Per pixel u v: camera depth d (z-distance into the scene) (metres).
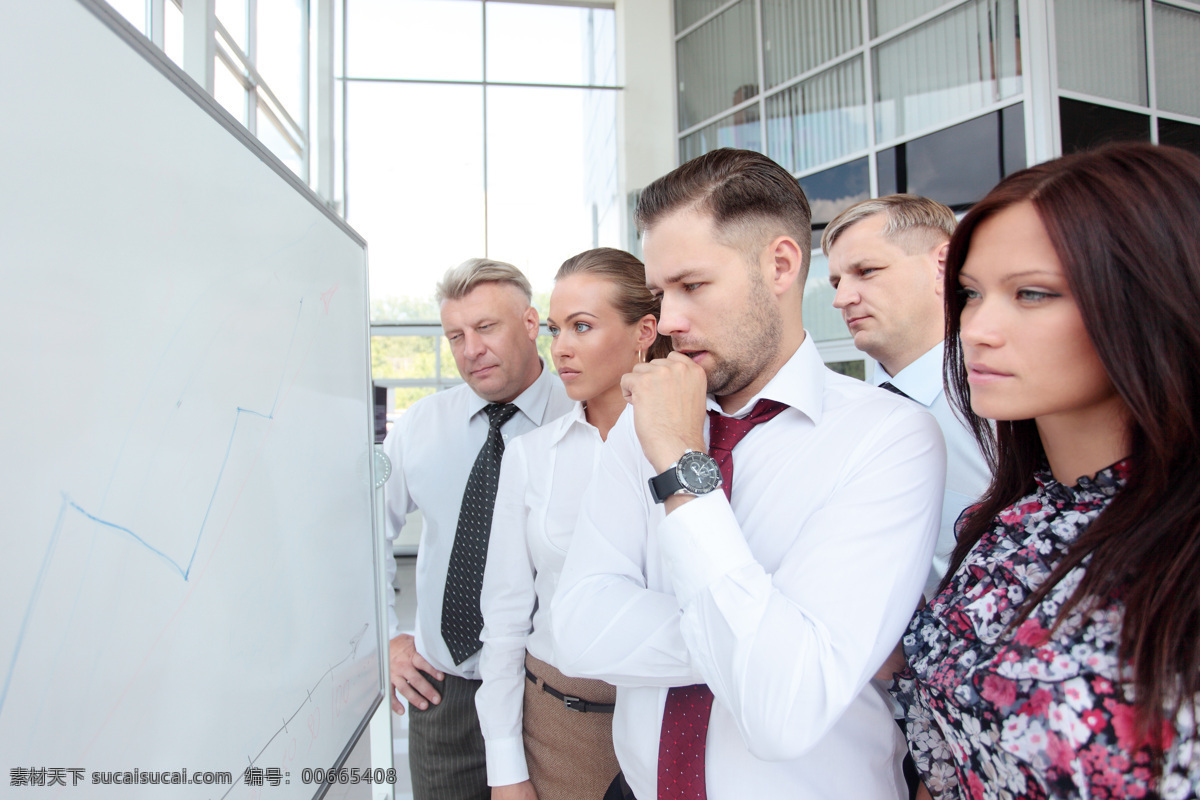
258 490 0.69
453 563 1.47
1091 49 3.54
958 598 0.66
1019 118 3.54
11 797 0.37
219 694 0.59
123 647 0.47
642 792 0.87
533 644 1.23
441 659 1.49
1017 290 0.57
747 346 0.81
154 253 0.51
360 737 1.02
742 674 0.65
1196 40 3.80
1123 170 0.53
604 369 1.19
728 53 5.73
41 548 0.39
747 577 0.68
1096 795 0.50
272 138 1.55
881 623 0.69
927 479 0.75
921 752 0.77
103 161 0.46
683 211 0.80
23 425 0.38
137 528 0.48
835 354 4.59
